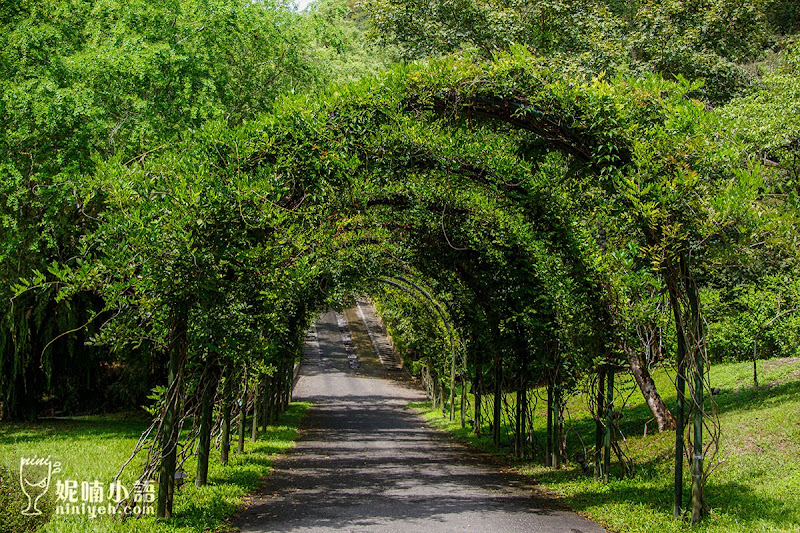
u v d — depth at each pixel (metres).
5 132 12.48
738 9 14.74
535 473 9.96
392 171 7.79
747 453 8.30
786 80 9.08
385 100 6.85
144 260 5.71
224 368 7.63
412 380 33.94
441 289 14.08
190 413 7.56
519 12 14.95
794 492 6.62
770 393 11.69
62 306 15.05
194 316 6.28
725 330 16.44
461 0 14.61
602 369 8.84
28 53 12.93
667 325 8.55
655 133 6.28
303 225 7.41
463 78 6.88
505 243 9.63
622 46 14.26
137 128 12.47
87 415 17.69
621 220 6.66
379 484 8.95
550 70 6.90
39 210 13.88
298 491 8.28
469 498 7.88
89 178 6.27
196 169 6.03
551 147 8.95
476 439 14.80
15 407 15.77
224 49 15.92
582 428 13.17
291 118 6.73
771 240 6.25
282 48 16.92
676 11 14.62
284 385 21.89
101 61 12.47
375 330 46.03
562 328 8.91
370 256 13.37
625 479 8.48
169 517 6.05
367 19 16.27
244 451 11.91
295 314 13.95
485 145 8.03
